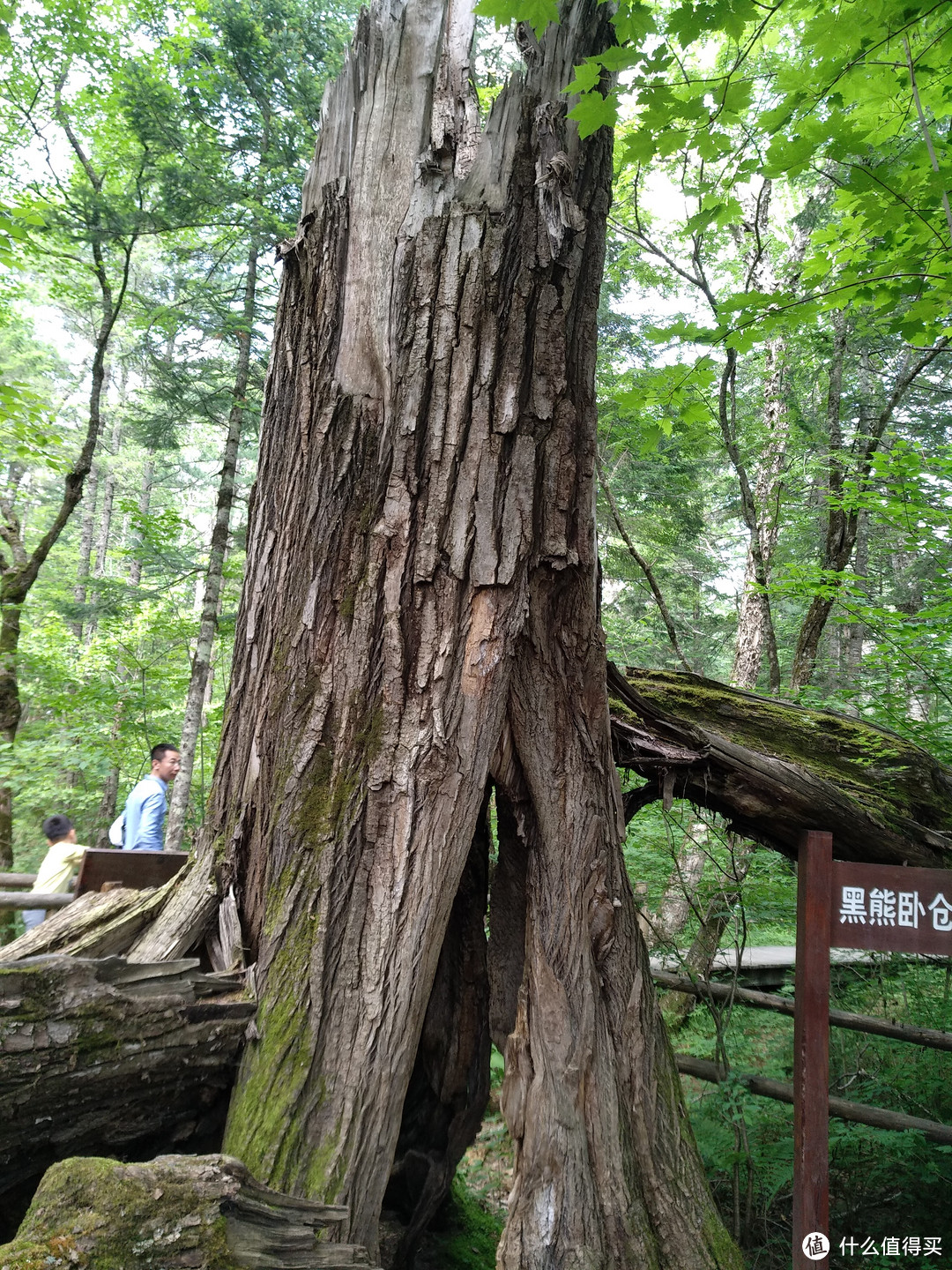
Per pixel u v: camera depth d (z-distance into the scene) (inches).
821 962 101.7
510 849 107.6
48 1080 65.2
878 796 136.5
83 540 658.8
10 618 280.4
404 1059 81.9
